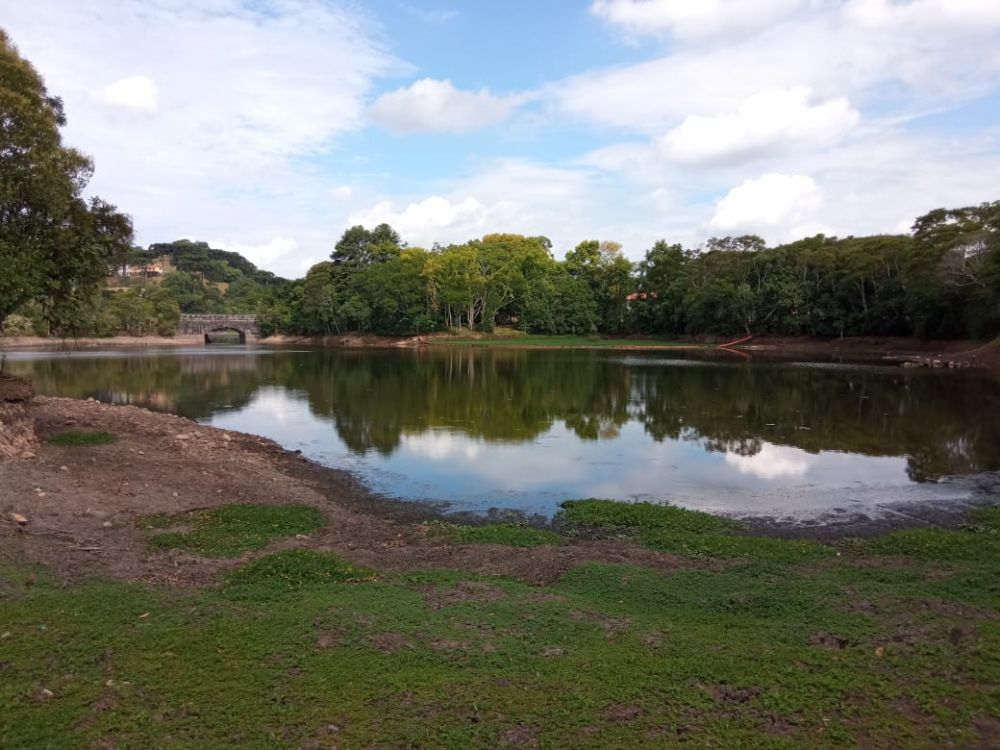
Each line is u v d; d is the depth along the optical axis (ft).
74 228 62.54
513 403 109.60
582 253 391.24
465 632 24.44
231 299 483.51
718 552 37.45
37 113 58.75
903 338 229.66
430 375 159.94
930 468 64.23
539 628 25.04
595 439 78.69
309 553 33.45
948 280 191.01
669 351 260.62
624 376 154.40
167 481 50.60
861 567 34.37
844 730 18.17
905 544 38.96
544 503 52.37
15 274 54.70
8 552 30.40
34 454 53.83
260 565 31.65
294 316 360.48
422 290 328.70
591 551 36.83
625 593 29.60
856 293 247.50
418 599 28.07
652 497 54.13
